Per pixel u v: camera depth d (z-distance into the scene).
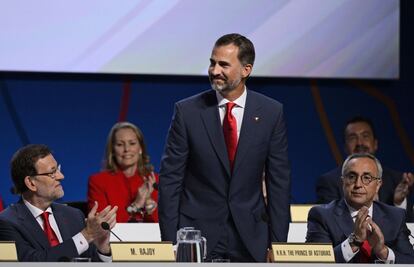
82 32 15.36
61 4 15.30
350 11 15.90
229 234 9.09
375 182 10.10
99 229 8.93
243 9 15.61
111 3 15.41
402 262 9.30
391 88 16.53
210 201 9.11
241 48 8.96
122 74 15.99
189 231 7.99
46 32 15.28
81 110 16.00
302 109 16.41
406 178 12.68
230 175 9.09
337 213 10.15
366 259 9.71
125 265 7.32
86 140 16.05
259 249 9.09
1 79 15.77
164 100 16.16
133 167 13.29
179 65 15.59
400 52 16.47
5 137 15.82
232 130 9.12
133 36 15.48
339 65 15.94
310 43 15.83
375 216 10.20
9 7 15.17
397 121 16.58
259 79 16.22
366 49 15.99
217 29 15.59
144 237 10.47
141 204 12.57
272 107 9.27
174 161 9.12
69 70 15.37
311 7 15.79
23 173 9.56
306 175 16.52
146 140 16.14
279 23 15.72
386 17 16.00
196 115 9.15
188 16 15.55
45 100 15.90
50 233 9.62
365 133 14.22
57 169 9.70
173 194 9.09
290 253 7.96
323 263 7.76
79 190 16.05
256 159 9.14
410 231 10.38
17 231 9.39
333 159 16.56
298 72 15.83
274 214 9.17
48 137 15.93
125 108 16.11
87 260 7.87
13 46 15.23
